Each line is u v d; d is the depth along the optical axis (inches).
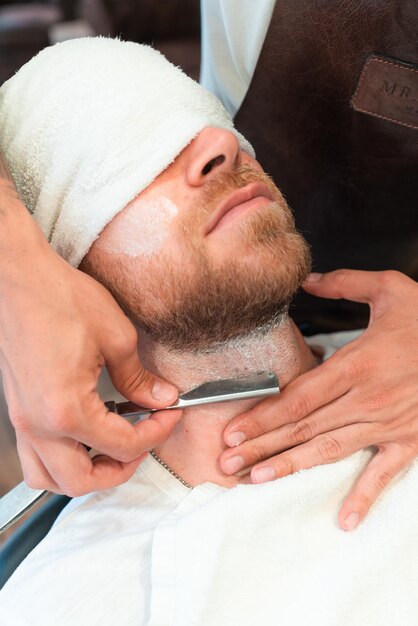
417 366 26.1
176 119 23.4
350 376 25.9
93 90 24.2
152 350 26.4
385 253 34.4
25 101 25.4
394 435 25.6
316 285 30.5
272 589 24.1
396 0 26.6
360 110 29.7
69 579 25.5
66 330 21.7
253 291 23.2
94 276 25.7
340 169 32.1
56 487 24.5
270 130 32.6
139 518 26.9
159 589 23.7
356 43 28.2
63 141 24.5
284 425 26.1
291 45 29.4
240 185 23.5
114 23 92.8
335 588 24.2
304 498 25.2
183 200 23.3
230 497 25.1
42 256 22.7
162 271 23.7
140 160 23.4
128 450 23.1
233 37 30.3
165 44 91.2
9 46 103.1
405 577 24.6
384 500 25.8
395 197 31.9
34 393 21.5
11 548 29.6
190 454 27.2
